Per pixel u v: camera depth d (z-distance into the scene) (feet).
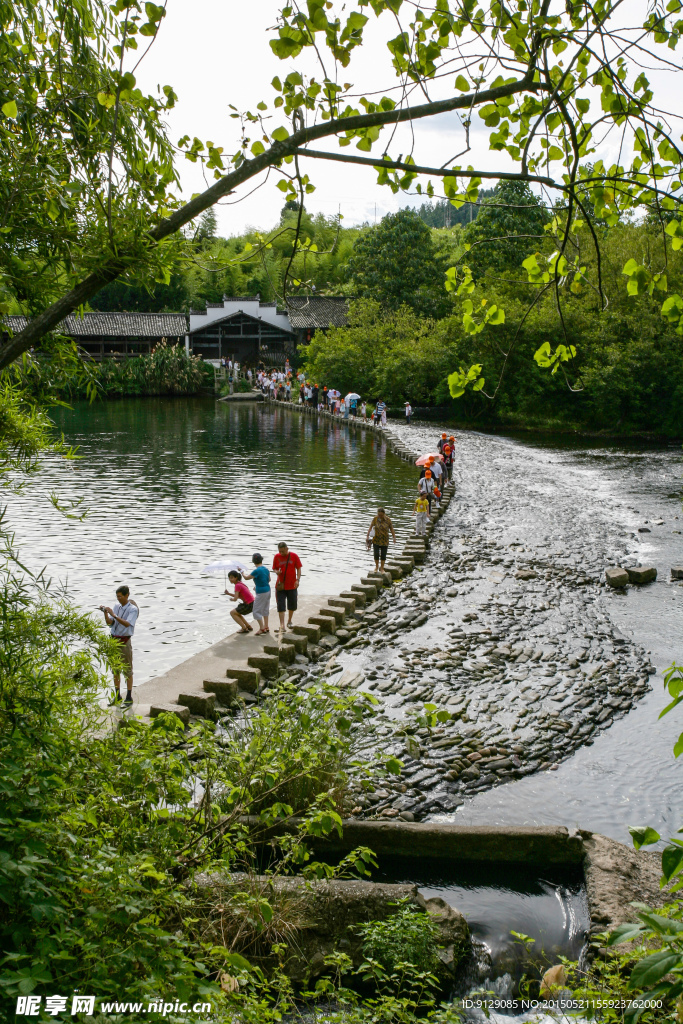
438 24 12.75
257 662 37.86
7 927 10.77
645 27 12.50
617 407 155.94
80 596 49.96
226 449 123.34
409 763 30.37
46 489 86.84
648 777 30.27
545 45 11.83
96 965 10.54
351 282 230.89
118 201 13.26
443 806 27.66
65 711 16.46
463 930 20.71
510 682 38.78
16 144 13.94
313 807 17.54
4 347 10.90
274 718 18.66
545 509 84.28
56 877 10.92
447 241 226.99
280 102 12.37
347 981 19.04
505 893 23.66
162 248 11.84
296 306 236.84
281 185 13.07
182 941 12.51
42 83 15.12
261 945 18.78
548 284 14.93
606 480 104.12
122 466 104.68
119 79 11.45
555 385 159.94
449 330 168.76
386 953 18.74
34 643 15.76
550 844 24.59
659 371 153.48
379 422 153.07
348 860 18.03
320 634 43.80
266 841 23.47
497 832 24.70
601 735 33.91
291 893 20.06
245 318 229.45
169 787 16.31
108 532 67.87
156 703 33.32
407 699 35.99
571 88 13.57
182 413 174.81
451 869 24.76
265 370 228.22
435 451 121.39
